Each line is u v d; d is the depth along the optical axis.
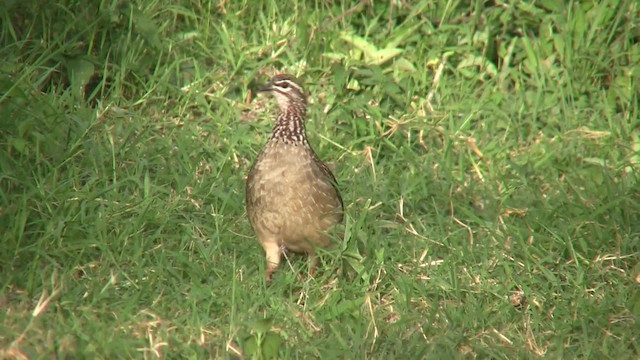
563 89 15.14
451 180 13.23
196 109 14.08
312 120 14.11
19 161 11.77
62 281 10.36
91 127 12.65
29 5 13.79
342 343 9.99
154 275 10.76
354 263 11.17
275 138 11.27
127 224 11.30
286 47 14.98
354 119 13.98
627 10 15.63
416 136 14.17
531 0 15.82
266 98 14.46
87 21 14.02
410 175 13.17
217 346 9.86
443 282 11.23
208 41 14.96
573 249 11.71
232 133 13.53
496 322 10.86
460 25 15.31
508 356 10.34
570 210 12.57
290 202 11.16
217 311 10.53
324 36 15.02
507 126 14.47
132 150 12.62
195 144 13.21
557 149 14.09
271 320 9.66
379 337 10.28
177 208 11.95
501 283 11.38
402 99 14.37
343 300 10.81
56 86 13.68
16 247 10.66
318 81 14.61
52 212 11.13
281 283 10.95
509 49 15.24
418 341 10.38
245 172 13.06
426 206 12.79
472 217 12.30
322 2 15.66
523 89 14.95
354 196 12.42
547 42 15.37
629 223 12.33
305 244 11.46
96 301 10.24
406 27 15.25
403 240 12.02
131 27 14.18
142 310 10.27
